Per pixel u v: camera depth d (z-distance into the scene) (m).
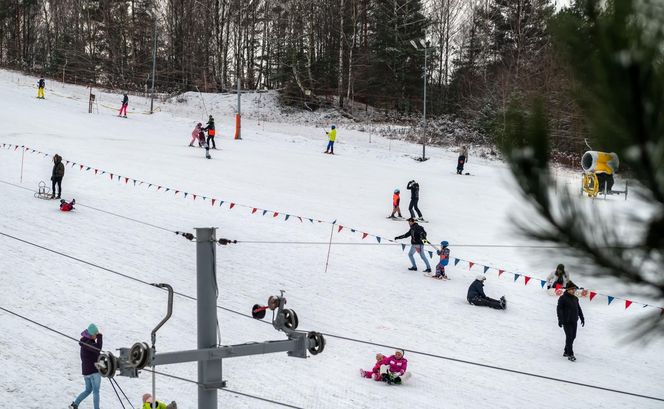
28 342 12.73
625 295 3.17
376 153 43.97
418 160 42.69
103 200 24.67
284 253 20.28
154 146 37.75
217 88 72.00
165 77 74.94
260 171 33.00
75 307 14.73
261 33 76.06
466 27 70.38
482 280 16.89
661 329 3.40
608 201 3.18
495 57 67.44
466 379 12.53
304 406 11.07
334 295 16.98
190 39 74.31
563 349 14.20
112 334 13.41
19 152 31.20
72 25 86.44
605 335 15.14
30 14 90.06
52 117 43.28
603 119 2.79
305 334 8.16
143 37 78.69
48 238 19.56
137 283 16.75
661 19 2.62
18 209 22.36
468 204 29.22
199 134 39.19
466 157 38.44
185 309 15.41
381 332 14.69
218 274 17.98
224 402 11.14
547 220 3.20
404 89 66.88
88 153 32.72
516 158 3.24
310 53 63.94
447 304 16.78
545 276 19.44
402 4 67.44
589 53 2.76
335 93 68.12
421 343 14.19
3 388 10.81
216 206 24.97
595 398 11.83
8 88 54.94
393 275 18.98
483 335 14.80
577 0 2.83
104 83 74.94
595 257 3.14
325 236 22.33
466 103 63.69
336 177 33.53
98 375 10.37
